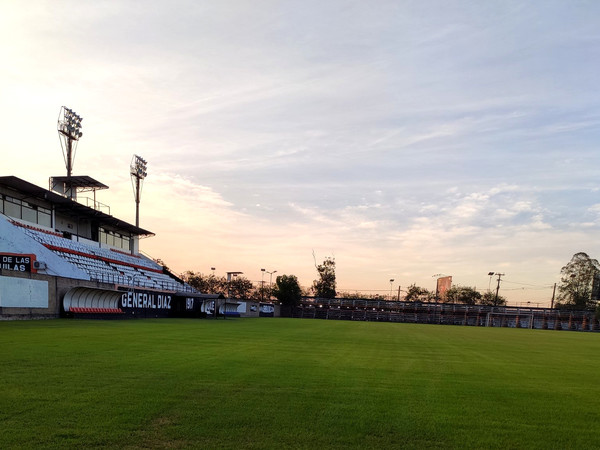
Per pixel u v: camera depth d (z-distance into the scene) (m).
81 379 7.54
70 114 46.91
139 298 38.00
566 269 103.44
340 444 4.77
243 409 6.01
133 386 7.14
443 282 106.50
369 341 19.48
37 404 5.87
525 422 6.01
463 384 8.81
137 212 62.62
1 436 4.63
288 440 4.82
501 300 117.94
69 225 46.78
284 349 14.05
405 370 10.42
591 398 7.94
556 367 12.72
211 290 97.56
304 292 104.62
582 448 4.98
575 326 81.75
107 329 19.34
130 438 4.69
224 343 15.27
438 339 23.73
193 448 4.46
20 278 23.55
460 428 5.58
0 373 7.89
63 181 47.31
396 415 6.05
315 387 7.72
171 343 14.30
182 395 6.66
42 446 4.37
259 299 103.00
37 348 11.30
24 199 38.62
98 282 31.44
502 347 19.95
